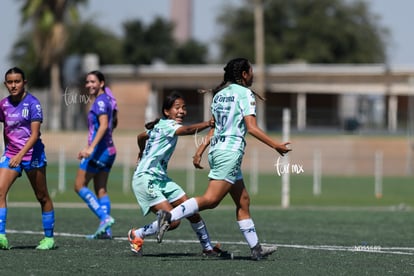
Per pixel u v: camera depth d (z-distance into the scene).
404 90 129.75
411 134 102.38
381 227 34.53
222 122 21.45
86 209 41.91
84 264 21.17
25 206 43.81
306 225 35.19
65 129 114.00
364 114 115.88
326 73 132.88
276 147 20.80
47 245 24.50
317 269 21.03
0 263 21.14
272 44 192.75
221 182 21.39
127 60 188.88
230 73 21.94
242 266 21.28
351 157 91.81
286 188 47.38
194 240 27.94
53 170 79.94
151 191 22.41
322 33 192.12
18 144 23.86
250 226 22.42
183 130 22.28
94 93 28.88
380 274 20.41
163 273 19.78
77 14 116.44
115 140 95.19
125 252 23.95
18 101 23.70
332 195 61.28
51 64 116.75
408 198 58.69
